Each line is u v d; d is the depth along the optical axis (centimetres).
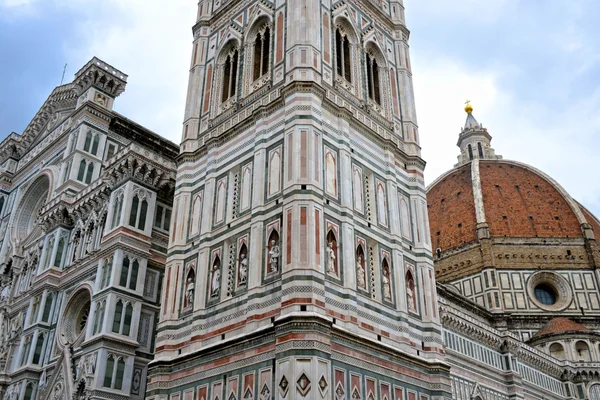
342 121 3697
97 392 3797
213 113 4288
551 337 9400
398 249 3681
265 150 3594
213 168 3925
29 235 5772
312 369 2684
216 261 3525
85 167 5441
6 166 6638
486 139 16112
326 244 3170
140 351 4150
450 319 6462
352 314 3095
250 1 4538
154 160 4781
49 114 6444
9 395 4578
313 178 3262
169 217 4806
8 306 5366
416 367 3369
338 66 4088
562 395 8500
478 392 6494
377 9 4750
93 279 4566
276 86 3812
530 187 13275
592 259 11281
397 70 4666
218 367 3092
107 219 4575
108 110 5769
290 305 2884
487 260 11431
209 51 4703
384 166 3956
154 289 4450
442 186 14388
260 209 3381
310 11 3972
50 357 4541
